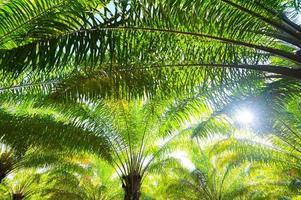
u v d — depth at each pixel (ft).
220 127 31.63
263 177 59.67
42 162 45.52
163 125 35.91
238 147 47.75
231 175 65.10
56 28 13.29
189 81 20.13
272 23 16.60
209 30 17.48
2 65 12.79
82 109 33.06
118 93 19.72
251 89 21.66
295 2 16.10
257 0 16.42
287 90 21.67
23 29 15.96
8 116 30.68
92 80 19.22
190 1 16.26
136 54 17.04
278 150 45.47
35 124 30.91
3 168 43.34
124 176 40.11
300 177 49.14
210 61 19.01
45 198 66.90
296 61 16.53
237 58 18.56
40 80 25.54
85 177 69.15
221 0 16.58
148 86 19.60
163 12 16.21
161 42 17.51
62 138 31.89
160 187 70.59
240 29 17.25
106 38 14.44
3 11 15.90
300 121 35.99
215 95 22.80
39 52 12.95
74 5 13.78
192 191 64.34
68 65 16.16
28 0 15.39
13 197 63.26
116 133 37.88
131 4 14.89
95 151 33.24
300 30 16.67
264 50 17.17
